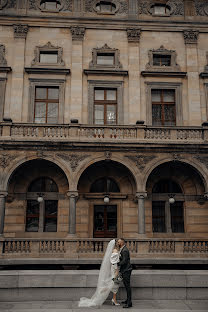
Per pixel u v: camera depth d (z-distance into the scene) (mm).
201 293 9617
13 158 18750
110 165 20578
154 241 17844
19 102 21359
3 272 9859
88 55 22516
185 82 22516
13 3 22750
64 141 18781
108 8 23562
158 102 22500
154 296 9547
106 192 20609
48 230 20406
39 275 9492
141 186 18922
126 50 22766
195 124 21781
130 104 21844
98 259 17047
